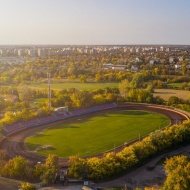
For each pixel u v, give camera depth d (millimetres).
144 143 196000
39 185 158750
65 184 160875
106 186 160625
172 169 147625
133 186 161875
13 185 160250
